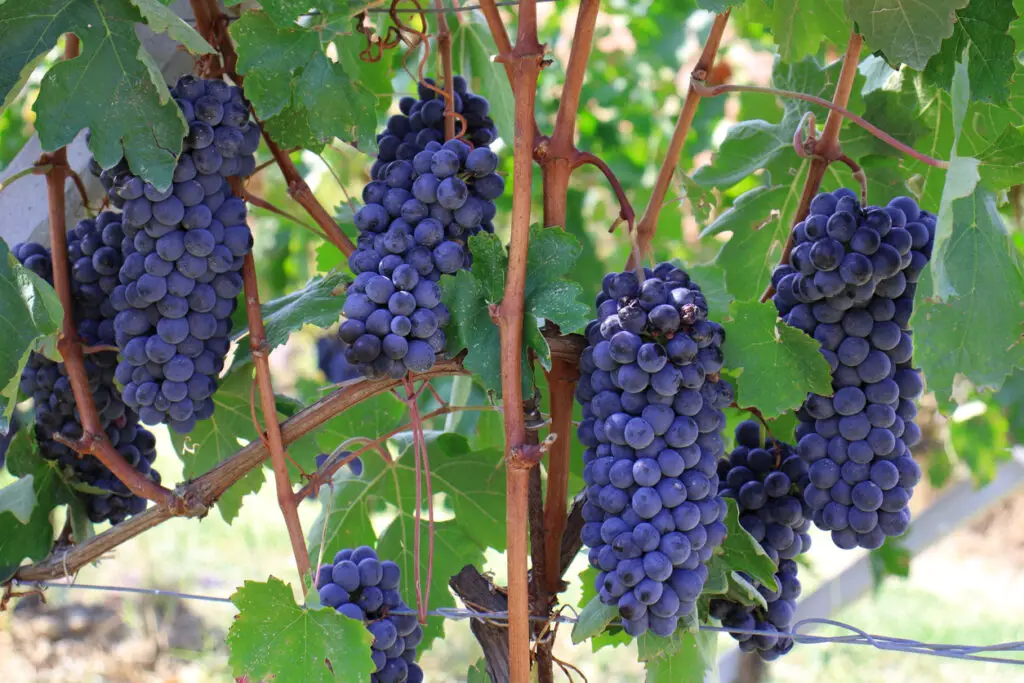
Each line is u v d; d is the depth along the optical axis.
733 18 2.55
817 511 1.23
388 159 1.28
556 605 1.28
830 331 1.21
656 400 1.16
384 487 1.38
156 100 1.18
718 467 1.30
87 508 1.34
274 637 1.17
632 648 3.32
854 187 1.38
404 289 1.16
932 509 2.30
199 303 1.21
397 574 1.25
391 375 1.17
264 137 1.30
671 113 2.88
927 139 1.35
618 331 1.17
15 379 1.16
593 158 1.23
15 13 1.18
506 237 2.28
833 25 1.32
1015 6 1.26
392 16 1.24
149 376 1.22
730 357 1.21
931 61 1.26
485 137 1.30
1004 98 1.24
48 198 1.27
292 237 2.85
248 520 4.45
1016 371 1.97
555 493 1.26
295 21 1.21
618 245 2.53
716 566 1.23
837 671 3.50
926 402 2.03
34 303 1.18
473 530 1.37
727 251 1.41
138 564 3.88
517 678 1.17
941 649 1.24
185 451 1.37
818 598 2.47
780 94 1.24
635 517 1.16
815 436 1.22
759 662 2.05
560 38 2.82
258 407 1.36
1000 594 4.30
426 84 1.25
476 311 1.19
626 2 2.80
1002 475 2.27
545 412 1.35
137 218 1.19
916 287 1.16
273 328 1.28
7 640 3.32
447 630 3.51
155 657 3.32
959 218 1.18
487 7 1.22
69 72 1.18
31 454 1.31
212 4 1.27
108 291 1.25
